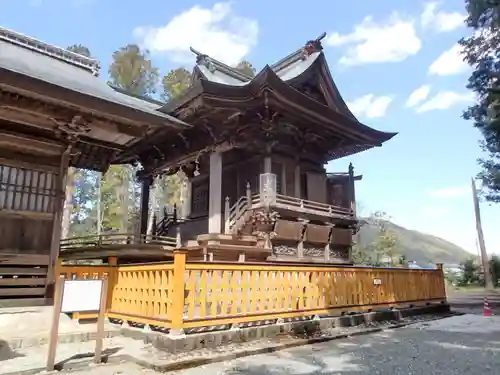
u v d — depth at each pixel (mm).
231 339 7164
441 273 14664
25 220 9312
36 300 8977
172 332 6566
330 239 17281
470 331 9812
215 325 7121
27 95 8633
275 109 15484
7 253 8922
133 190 38562
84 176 42406
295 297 8805
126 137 11438
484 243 36531
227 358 6328
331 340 8227
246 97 14477
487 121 21250
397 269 12328
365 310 10711
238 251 13836
